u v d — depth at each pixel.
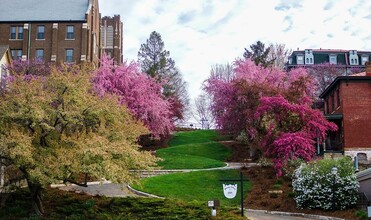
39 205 20.11
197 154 42.72
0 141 17.98
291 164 29.11
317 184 23.45
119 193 25.69
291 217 22.59
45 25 60.41
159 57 71.00
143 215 20.14
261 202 25.11
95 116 20.86
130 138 21.86
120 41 81.56
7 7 62.06
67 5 62.41
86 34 60.22
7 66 35.59
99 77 42.69
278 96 31.97
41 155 18.89
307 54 82.88
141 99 43.78
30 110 18.92
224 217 19.69
